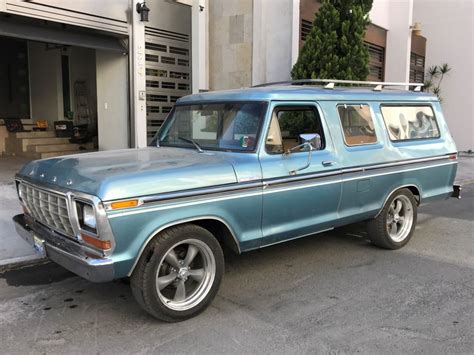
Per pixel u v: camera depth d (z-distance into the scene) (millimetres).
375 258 5859
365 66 10828
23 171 4672
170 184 3904
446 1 22078
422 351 3598
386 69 18328
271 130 4688
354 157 5410
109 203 3578
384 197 5859
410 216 6336
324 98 5270
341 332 3900
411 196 6281
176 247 4094
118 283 4980
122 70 11422
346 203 5398
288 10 12375
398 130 6129
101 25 10422
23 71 15320
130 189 3691
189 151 4883
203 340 3771
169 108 12930
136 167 4047
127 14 10977
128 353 3574
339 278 5156
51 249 4059
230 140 4789
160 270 4020
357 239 6645
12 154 13719
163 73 12648
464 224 7801
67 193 3789
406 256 5961
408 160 6074
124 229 3664
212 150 4832
